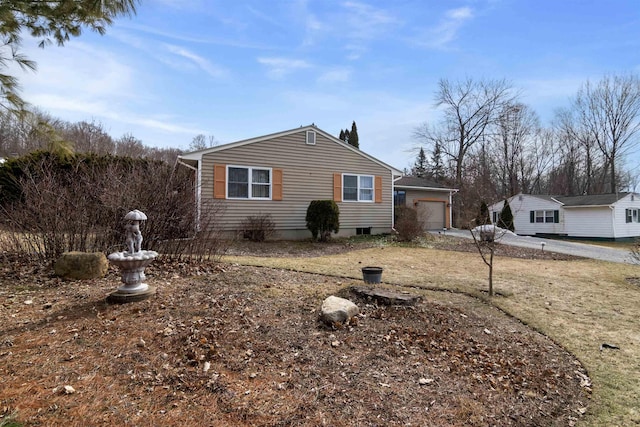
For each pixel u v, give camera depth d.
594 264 9.93
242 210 12.34
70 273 5.13
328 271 7.00
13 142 8.90
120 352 3.03
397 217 15.41
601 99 29.12
